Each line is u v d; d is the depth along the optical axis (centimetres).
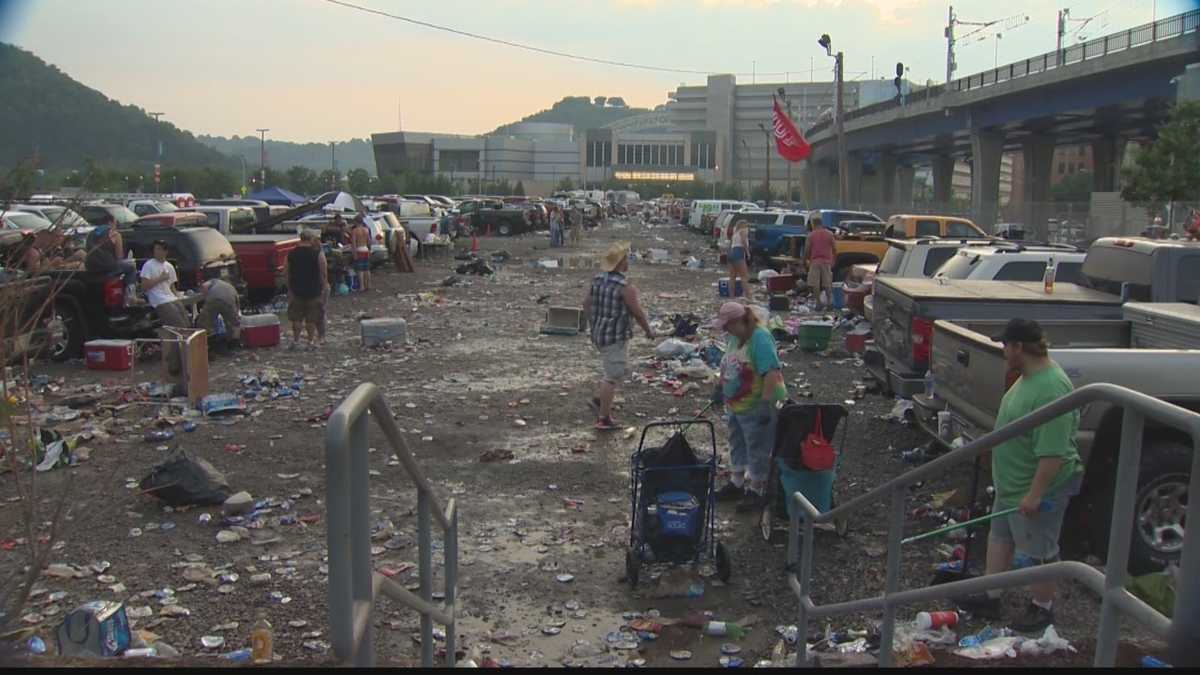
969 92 5488
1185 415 237
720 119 17488
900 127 6931
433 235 3744
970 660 487
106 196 3234
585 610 621
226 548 711
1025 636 534
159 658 248
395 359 1509
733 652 561
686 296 2469
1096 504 657
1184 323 814
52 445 893
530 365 1467
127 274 1466
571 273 3086
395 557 698
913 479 426
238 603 613
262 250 2069
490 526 773
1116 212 3834
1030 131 5938
